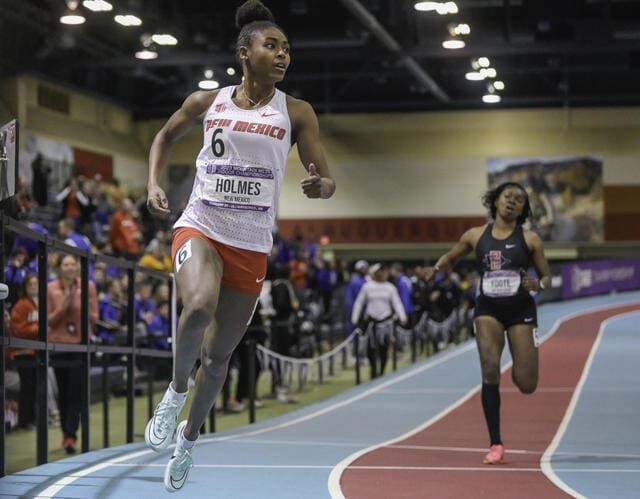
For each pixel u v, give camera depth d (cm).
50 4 2448
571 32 3045
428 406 1406
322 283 2730
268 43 498
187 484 664
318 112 4069
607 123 3950
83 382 842
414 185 4016
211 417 1164
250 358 1287
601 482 706
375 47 2864
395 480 702
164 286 1633
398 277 2295
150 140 3806
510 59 3522
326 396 1741
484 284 814
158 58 2967
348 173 4041
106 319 1465
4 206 682
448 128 4022
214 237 492
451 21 2795
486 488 671
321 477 710
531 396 1472
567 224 3962
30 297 1019
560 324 2986
